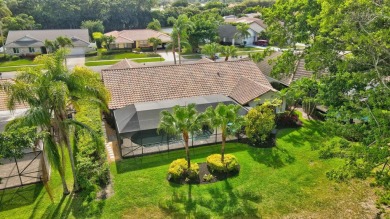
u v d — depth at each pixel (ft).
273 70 101.30
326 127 59.31
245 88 111.75
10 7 335.47
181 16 194.59
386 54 61.98
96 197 65.72
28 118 53.62
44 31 266.36
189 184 70.13
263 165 78.43
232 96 111.34
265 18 104.88
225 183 70.64
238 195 66.39
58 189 69.10
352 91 73.00
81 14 374.84
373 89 59.26
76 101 63.41
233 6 492.13
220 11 459.73
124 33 281.95
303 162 79.87
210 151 86.28
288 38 98.89
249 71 124.16
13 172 75.92
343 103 61.16
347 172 54.80
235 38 288.10
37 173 75.25
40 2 357.82
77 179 67.72
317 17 70.33
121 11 396.57
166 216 60.29
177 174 71.36
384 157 44.75
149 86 108.68
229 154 81.71
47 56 60.13
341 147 56.54
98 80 68.13
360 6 57.62
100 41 276.62
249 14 434.71
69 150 64.08
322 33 76.48
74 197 65.87
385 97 52.60
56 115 59.57
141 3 414.00
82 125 61.57
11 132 59.31
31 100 55.26
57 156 57.98
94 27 331.77
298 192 67.97
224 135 73.61
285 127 100.83
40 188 69.56
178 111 70.90
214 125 72.08
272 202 64.64
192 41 256.32
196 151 86.33
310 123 104.32
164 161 80.89
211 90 112.68
